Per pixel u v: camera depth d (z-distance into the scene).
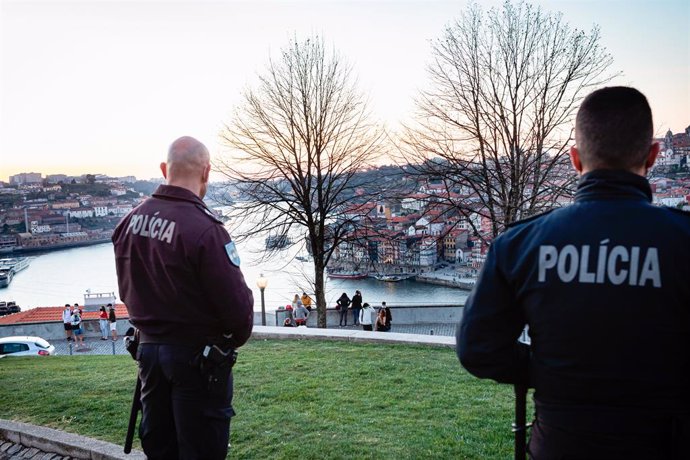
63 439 4.65
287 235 21.77
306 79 22.11
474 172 18.66
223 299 2.53
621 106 1.62
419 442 4.62
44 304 65.44
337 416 5.47
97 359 11.14
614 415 1.45
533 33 19.09
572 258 1.55
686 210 1.60
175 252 2.52
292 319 21.97
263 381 7.22
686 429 1.41
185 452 2.58
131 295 2.70
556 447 1.52
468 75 19.33
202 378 2.57
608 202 1.60
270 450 4.47
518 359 1.74
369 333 11.40
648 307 1.45
